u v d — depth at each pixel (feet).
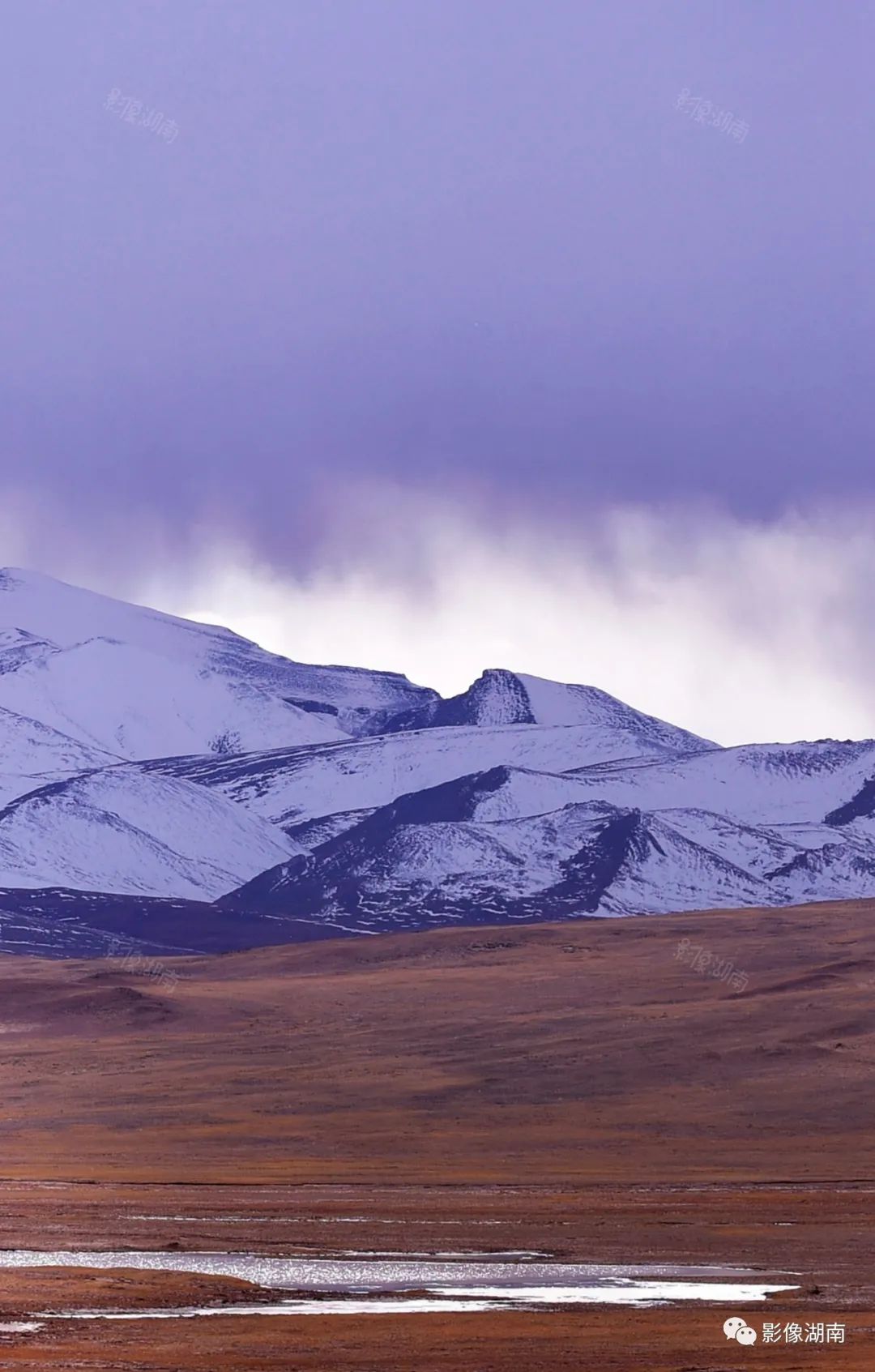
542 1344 280.31
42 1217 465.88
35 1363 257.34
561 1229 449.89
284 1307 318.86
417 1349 274.98
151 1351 270.67
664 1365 263.49
